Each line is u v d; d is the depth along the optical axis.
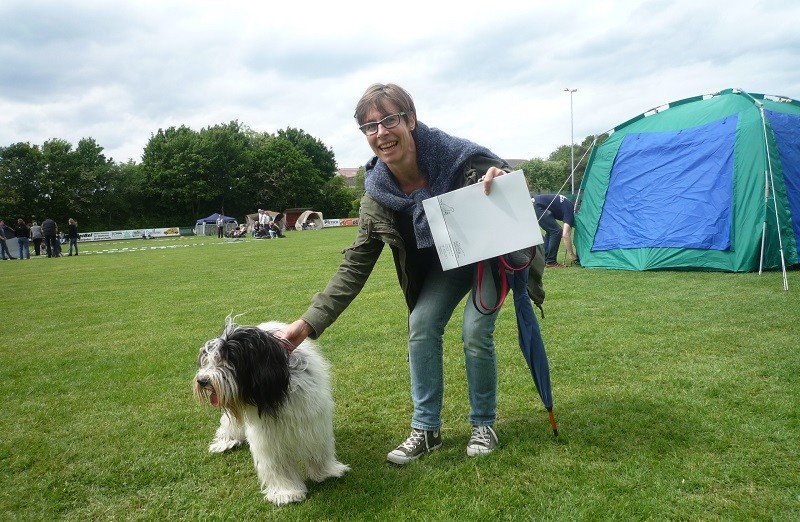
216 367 2.55
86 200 62.84
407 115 2.85
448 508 2.58
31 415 4.18
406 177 3.03
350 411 3.90
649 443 3.03
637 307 6.33
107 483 3.10
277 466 2.79
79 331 7.26
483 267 2.97
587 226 10.35
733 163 8.68
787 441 2.95
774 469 2.69
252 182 72.12
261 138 79.06
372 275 10.98
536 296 3.26
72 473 3.22
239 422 2.74
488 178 2.82
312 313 2.95
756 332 5.00
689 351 4.59
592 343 5.00
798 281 7.38
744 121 8.74
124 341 6.51
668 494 2.54
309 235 36.84
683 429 3.16
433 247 3.11
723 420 3.24
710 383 3.83
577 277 8.84
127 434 3.73
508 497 2.62
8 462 3.40
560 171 71.81
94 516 2.79
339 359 5.14
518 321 3.06
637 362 4.41
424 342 3.10
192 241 38.53
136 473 3.18
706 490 2.56
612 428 3.25
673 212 9.17
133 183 66.06
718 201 8.73
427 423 3.15
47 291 11.69
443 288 3.12
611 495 2.58
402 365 4.86
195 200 67.25
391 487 2.84
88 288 11.88
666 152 9.52
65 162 62.81
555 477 2.77
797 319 5.34
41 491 3.03
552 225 10.34
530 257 2.98
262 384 2.57
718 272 8.55
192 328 7.04
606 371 4.26
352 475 3.00
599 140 10.66
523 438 3.22
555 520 2.42
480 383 3.08
